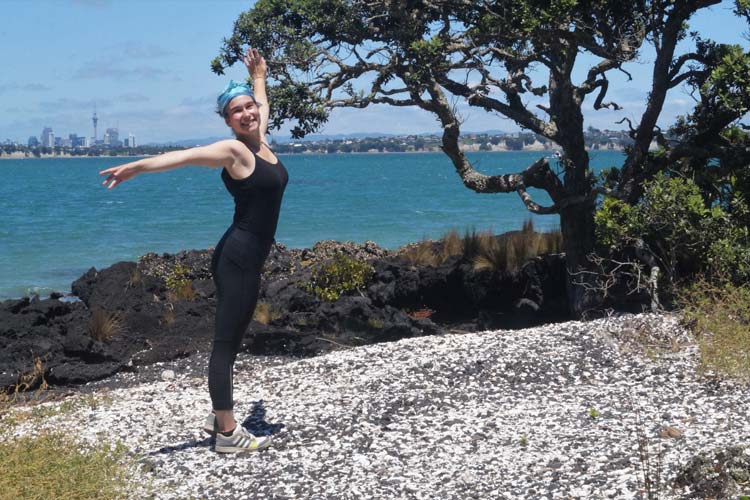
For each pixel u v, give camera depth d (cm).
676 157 1416
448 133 1459
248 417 676
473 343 869
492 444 577
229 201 6000
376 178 9962
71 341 1263
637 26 1405
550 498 471
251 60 675
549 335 873
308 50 1370
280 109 1334
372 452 577
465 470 530
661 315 932
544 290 1669
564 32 1291
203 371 1202
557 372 748
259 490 519
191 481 540
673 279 1258
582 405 654
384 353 864
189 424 675
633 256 1449
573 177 1482
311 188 7556
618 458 520
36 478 523
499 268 1700
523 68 1485
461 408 667
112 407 749
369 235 3525
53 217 4659
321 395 730
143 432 653
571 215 1480
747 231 1231
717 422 577
